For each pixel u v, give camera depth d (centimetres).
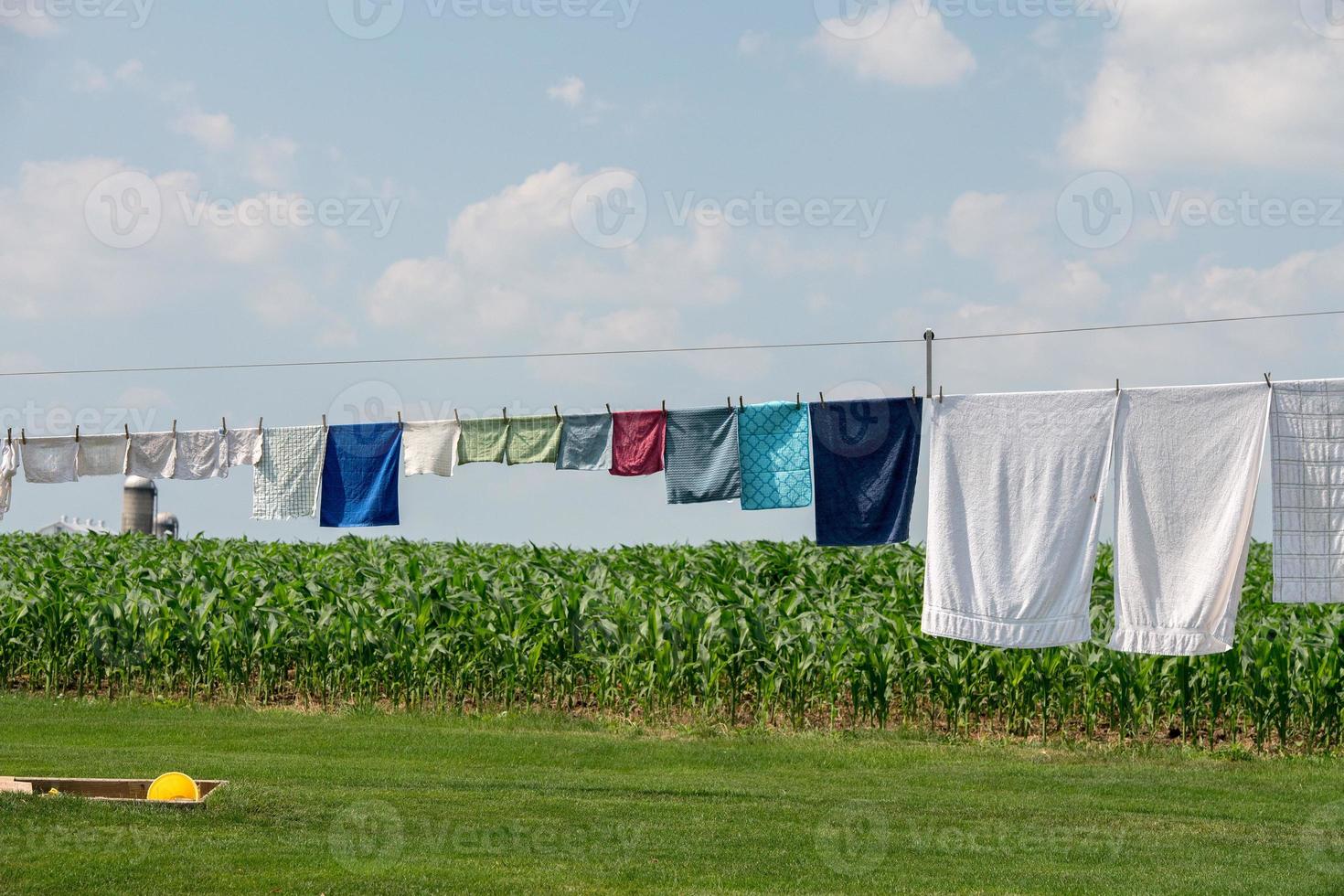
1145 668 1428
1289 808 1095
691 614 1595
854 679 1494
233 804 966
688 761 1317
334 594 1794
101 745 1377
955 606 1008
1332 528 945
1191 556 969
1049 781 1212
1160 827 1016
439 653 1661
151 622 1745
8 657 1839
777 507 1096
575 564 2209
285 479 1275
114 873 773
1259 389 958
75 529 3831
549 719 1559
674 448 1125
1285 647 1382
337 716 1600
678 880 820
